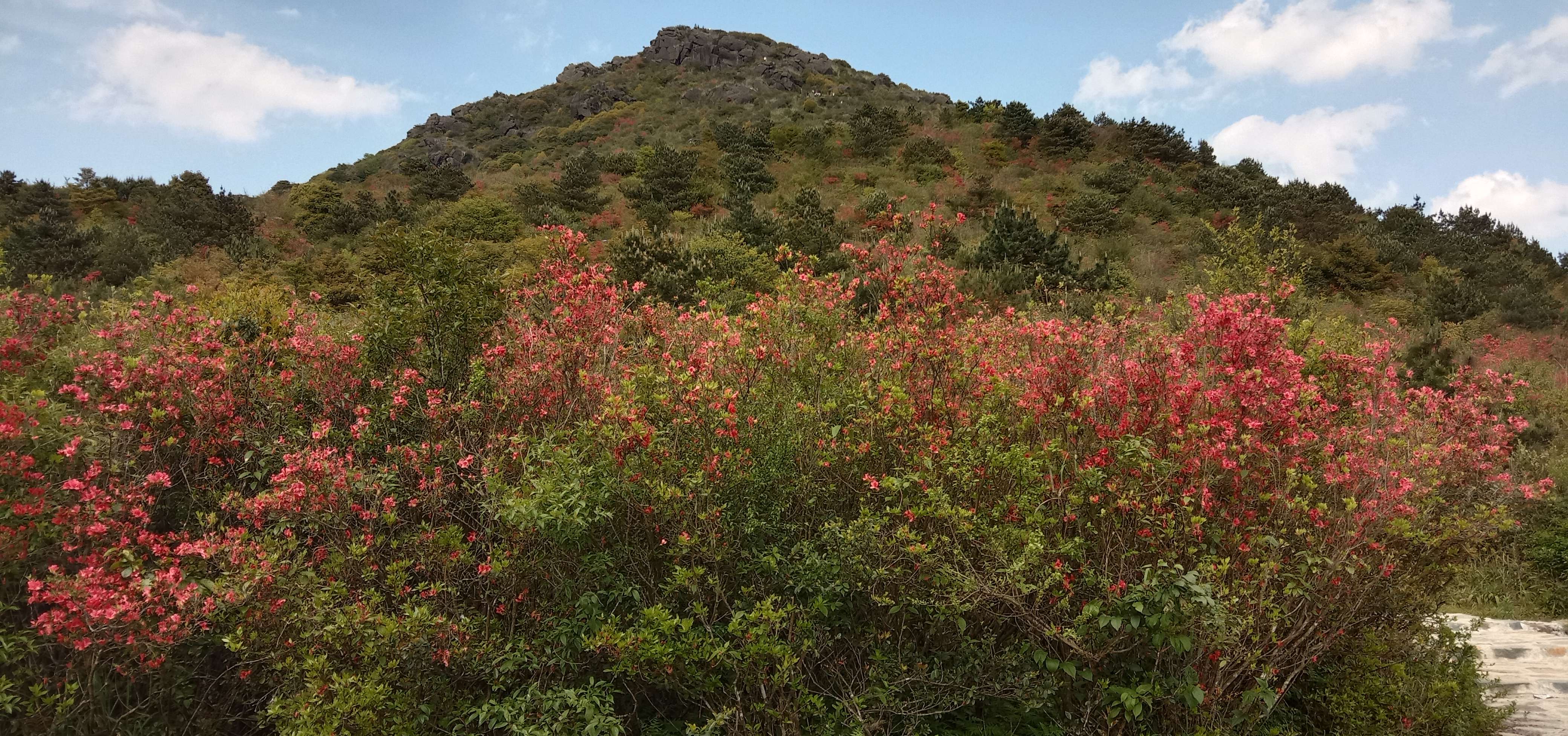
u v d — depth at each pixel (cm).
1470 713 444
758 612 346
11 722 322
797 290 521
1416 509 411
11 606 332
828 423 428
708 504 377
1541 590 708
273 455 419
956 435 411
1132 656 394
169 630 321
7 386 407
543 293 501
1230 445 386
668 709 396
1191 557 374
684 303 1238
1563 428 952
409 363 477
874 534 364
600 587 375
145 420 412
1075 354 436
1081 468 393
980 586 347
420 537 369
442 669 358
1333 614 417
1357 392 510
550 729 336
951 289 539
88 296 655
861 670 395
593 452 379
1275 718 426
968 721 404
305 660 331
